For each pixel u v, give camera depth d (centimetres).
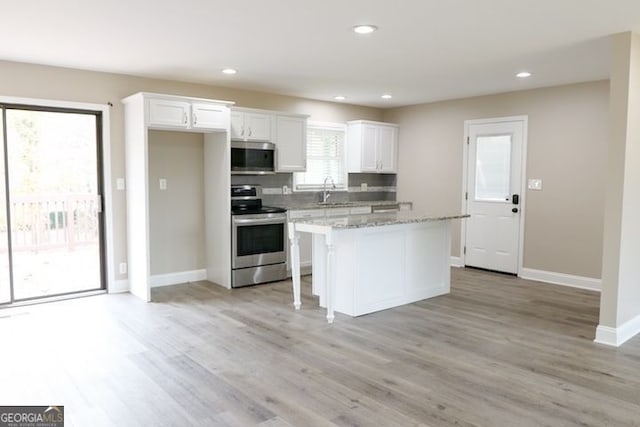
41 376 308
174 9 312
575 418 257
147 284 487
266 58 444
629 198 370
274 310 460
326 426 247
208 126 516
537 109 590
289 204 666
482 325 417
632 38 358
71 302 485
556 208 577
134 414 259
